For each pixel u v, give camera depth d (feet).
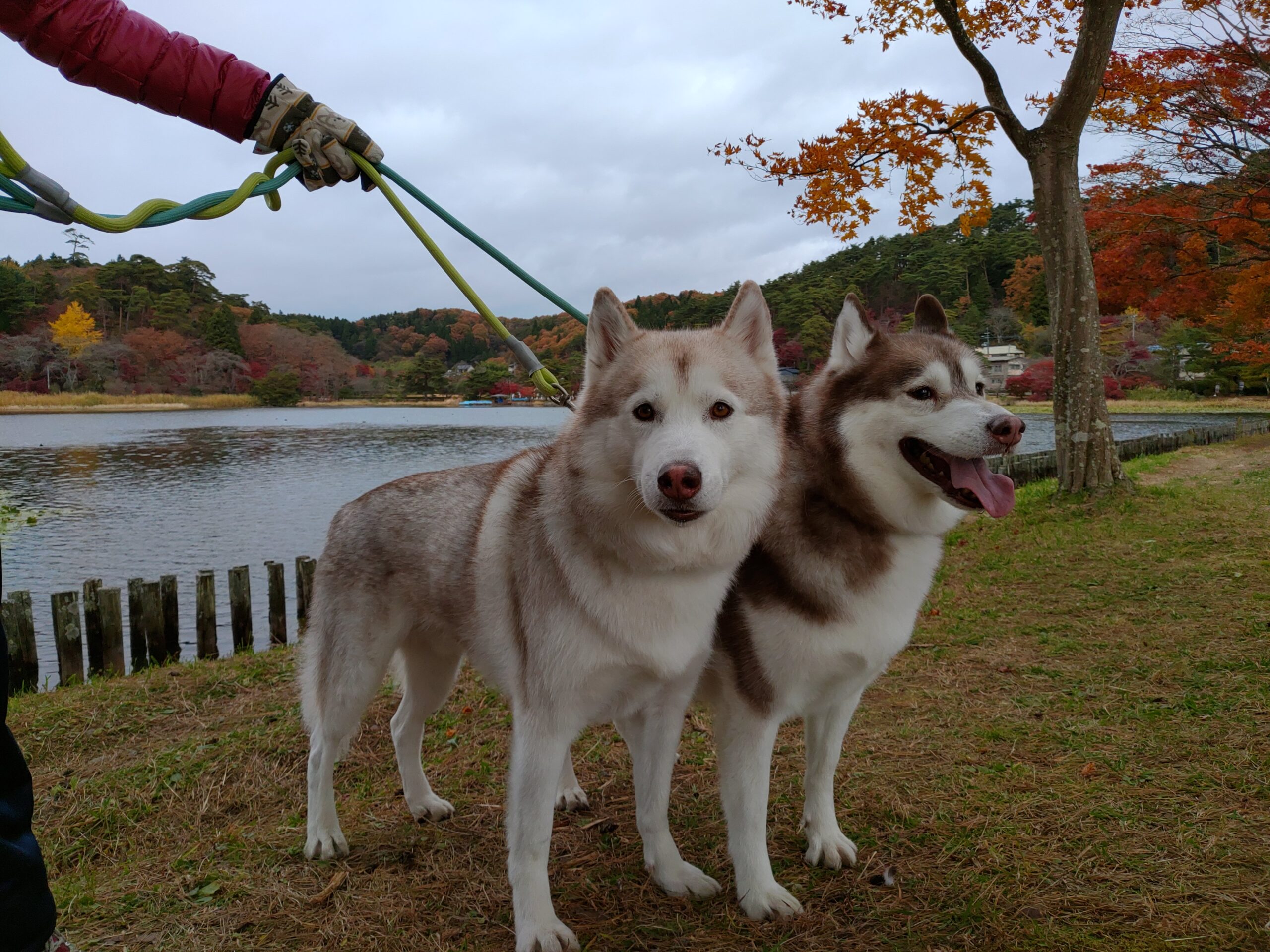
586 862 9.43
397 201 9.33
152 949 7.91
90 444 104.27
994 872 8.54
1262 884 7.93
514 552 8.34
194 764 12.26
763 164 33.27
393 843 9.96
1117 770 10.44
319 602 10.10
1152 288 55.47
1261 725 11.26
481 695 14.94
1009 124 30.81
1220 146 48.06
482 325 387.55
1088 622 16.80
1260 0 41.57
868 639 8.34
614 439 7.55
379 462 81.97
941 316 10.59
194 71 8.32
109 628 19.63
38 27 7.46
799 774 11.34
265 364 279.90
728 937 7.83
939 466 8.76
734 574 8.23
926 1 32.45
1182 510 27.40
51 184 6.82
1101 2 27.40
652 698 8.38
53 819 10.82
